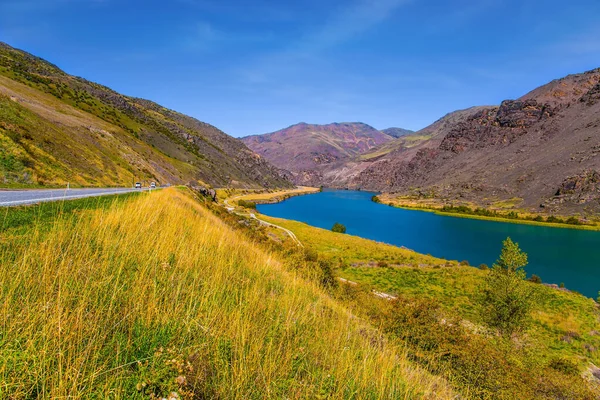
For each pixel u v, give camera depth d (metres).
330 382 5.07
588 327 33.16
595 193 148.50
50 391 3.29
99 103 157.00
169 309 5.10
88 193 23.14
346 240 72.12
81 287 5.09
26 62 168.38
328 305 10.34
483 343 12.77
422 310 13.98
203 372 4.34
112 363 3.78
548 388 13.79
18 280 4.64
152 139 157.50
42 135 42.91
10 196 15.33
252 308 6.38
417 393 6.31
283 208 171.62
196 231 12.71
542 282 57.91
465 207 166.00
